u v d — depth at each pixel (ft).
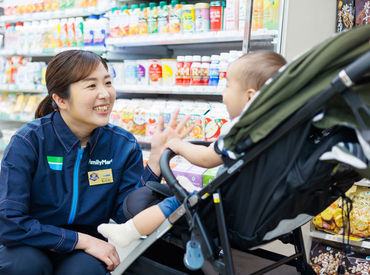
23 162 4.67
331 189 3.72
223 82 7.72
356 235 7.05
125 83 9.39
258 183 3.27
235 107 3.90
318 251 7.61
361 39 2.74
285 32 6.59
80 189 5.07
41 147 4.83
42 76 11.05
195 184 7.24
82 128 5.03
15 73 11.75
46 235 4.51
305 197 3.27
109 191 5.31
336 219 7.18
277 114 2.99
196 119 7.96
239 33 7.23
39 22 11.47
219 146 3.64
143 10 8.58
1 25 12.12
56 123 4.96
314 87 2.91
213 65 7.93
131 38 8.67
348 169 3.36
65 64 4.61
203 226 3.61
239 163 3.25
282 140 3.13
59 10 10.25
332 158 2.78
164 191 4.39
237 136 3.20
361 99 2.73
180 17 8.18
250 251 4.87
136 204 4.53
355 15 7.25
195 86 8.05
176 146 4.27
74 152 4.99
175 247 4.93
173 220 3.74
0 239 4.52
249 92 3.75
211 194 3.70
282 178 3.11
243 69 3.74
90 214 5.19
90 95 4.66
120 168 5.38
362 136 2.67
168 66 8.63
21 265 4.40
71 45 10.00
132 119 8.98
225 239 3.39
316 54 2.80
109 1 9.20
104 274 4.55
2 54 11.72
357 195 7.21
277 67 3.66
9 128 13.01
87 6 9.68
